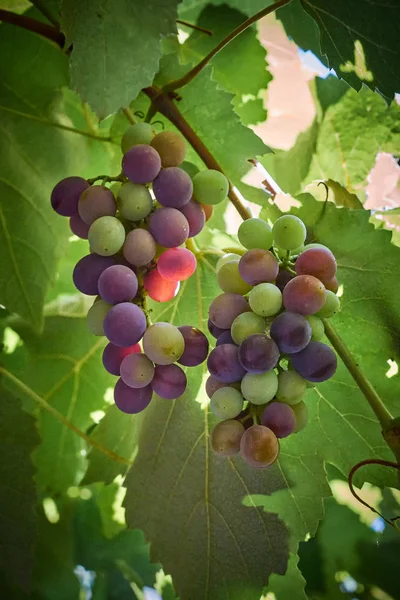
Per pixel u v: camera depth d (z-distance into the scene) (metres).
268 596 0.42
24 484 0.40
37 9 0.42
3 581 0.39
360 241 0.38
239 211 0.37
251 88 0.46
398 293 0.38
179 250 0.33
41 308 0.39
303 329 0.30
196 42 0.45
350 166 0.48
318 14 0.39
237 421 0.32
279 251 0.34
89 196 0.32
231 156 0.41
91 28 0.35
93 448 0.43
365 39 0.38
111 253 0.32
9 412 0.40
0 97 0.40
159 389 0.33
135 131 0.34
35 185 0.40
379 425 0.39
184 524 0.39
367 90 0.47
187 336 0.33
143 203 0.33
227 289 0.33
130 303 0.32
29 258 0.40
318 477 0.39
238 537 0.39
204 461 0.40
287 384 0.32
